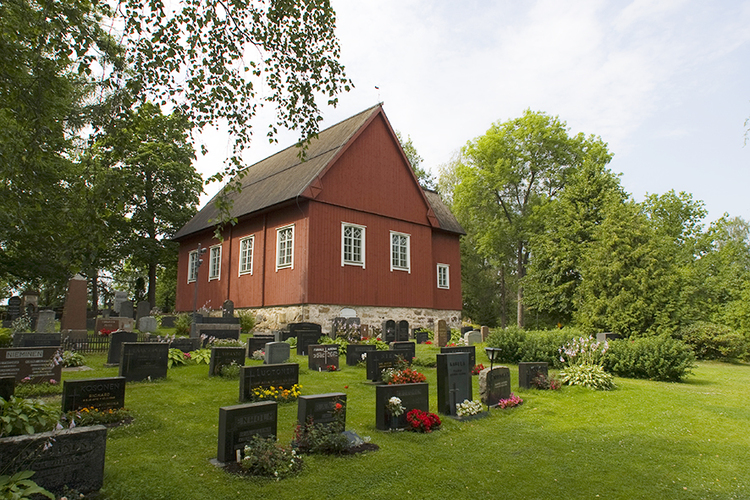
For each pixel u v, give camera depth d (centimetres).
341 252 2425
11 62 735
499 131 4100
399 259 2762
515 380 1315
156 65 786
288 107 948
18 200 807
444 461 670
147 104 787
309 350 1369
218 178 855
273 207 2450
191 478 561
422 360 1509
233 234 2830
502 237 4028
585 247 2811
